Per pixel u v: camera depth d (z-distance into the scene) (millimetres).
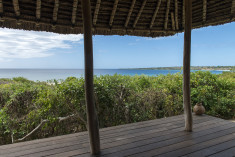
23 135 3299
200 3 2967
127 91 3764
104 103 3447
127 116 3604
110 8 2750
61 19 2598
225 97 4613
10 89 3793
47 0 2338
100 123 3457
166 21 3256
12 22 2346
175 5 3092
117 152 1990
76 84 3275
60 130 3324
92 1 2578
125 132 2631
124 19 3008
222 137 2408
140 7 2898
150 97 3928
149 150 2033
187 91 2570
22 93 3326
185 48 2438
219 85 4945
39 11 2330
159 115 4047
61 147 2137
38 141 2326
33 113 3166
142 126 2898
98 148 1953
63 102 3137
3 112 3143
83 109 3320
